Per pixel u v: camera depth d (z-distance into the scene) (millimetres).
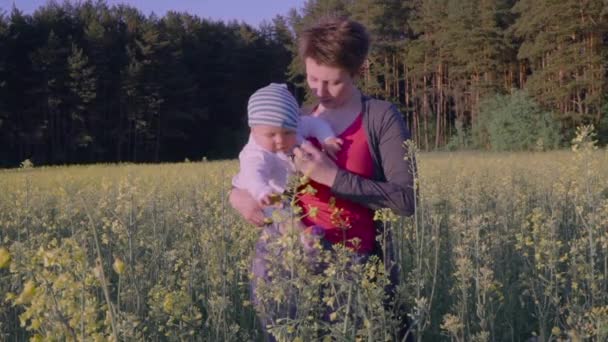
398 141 3088
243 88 69688
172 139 64875
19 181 12797
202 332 3688
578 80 46094
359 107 3168
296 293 2727
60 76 56812
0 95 55594
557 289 3855
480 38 51906
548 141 43125
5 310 4074
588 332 3018
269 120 2855
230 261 4707
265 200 2818
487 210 7379
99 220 6566
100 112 59406
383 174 3154
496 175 11898
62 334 2109
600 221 4172
